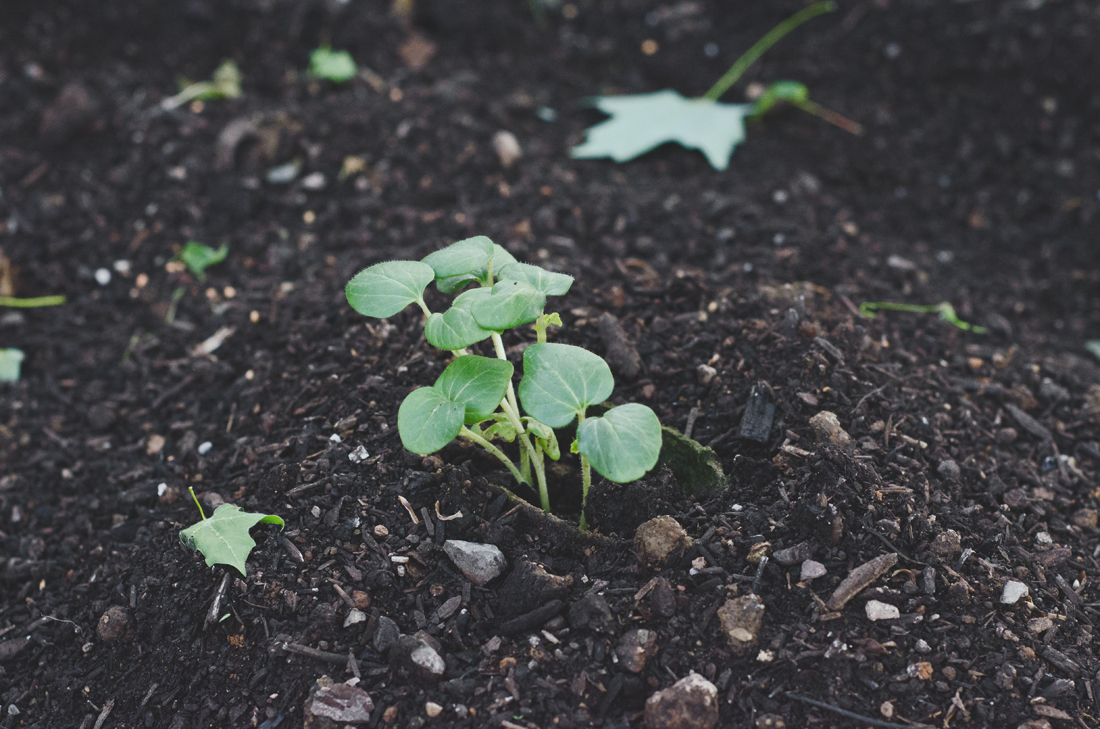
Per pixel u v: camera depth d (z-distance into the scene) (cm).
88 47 68
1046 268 58
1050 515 45
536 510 43
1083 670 40
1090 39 66
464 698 39
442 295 49
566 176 58
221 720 40
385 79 66
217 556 42
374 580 42
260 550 43
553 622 40
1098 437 49
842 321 49
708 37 73
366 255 54
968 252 59
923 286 54
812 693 39
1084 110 65
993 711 39
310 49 69
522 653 40
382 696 40
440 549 42
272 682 41
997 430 48
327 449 45
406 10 71
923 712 39
